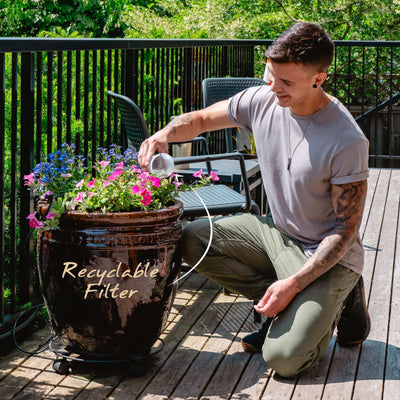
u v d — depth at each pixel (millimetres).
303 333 2357
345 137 2344
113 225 2219
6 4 12797
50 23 12914
